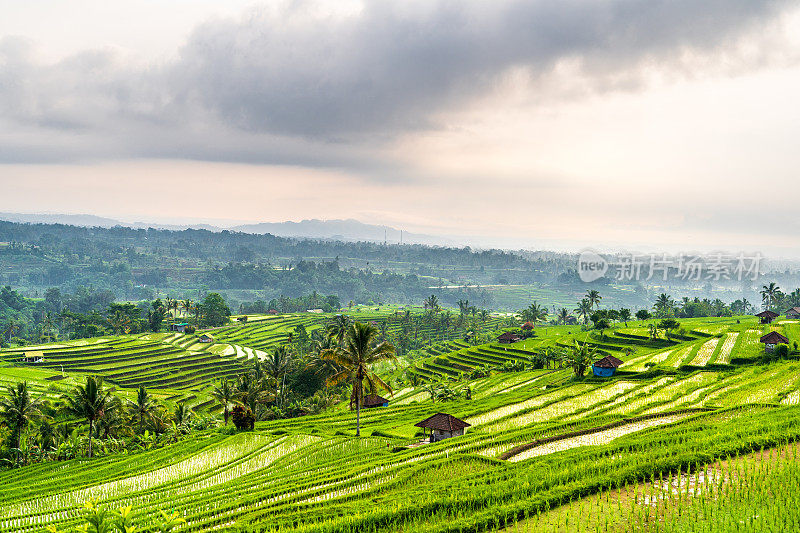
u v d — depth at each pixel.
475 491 34.28
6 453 85.94
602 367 112.88
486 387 121.38
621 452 43.78
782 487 30.83
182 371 171.12
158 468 72.31
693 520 27.98
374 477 46.62
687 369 107.75
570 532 27.64
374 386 79.94
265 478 57.91
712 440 41.97
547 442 56.84
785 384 81.69
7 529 49.41
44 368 159.88
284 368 124.19
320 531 30.16
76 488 64.94
